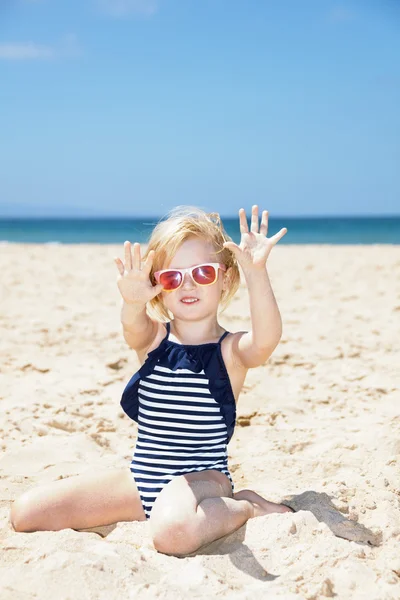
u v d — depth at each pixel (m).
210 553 2.49
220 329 3.07
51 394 4.81
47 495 2.73
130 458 3.66
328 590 2.18
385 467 3.41
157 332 3.04
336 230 61.25
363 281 11.75
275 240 2.79
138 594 2.12
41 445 3.80
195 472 2.74
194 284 2.91
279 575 2.31
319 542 2.48
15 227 78.81
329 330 7.12
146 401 2.88
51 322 7.65
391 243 35.56
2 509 2.93
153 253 2.84
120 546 2.45
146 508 2.74
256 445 3.88
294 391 4.97
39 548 2.44
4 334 6.88
